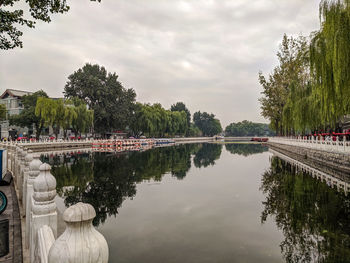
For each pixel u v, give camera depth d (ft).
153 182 40.96
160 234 19.93
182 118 262.26
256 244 18.12
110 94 167.53
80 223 4.03
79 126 141.59
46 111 116.26
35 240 8.70
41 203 9.10
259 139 294.87
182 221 22.82
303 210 25.58
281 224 21.93
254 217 23.79
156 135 218.38
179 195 32.37
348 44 35.65
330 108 44.24
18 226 16.35
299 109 75.51
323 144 58.95
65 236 4.04
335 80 37.19
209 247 17.67
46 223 8.96
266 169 55.52
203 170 54.75
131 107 192.44
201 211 25.66
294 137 106.52
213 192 33.94
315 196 30.78
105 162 67.21
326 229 20.71
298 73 107.55
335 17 36.86
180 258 16.16
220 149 132.05
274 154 95.76
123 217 23.98
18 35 32.76
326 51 39.45
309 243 18.21
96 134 195.93
